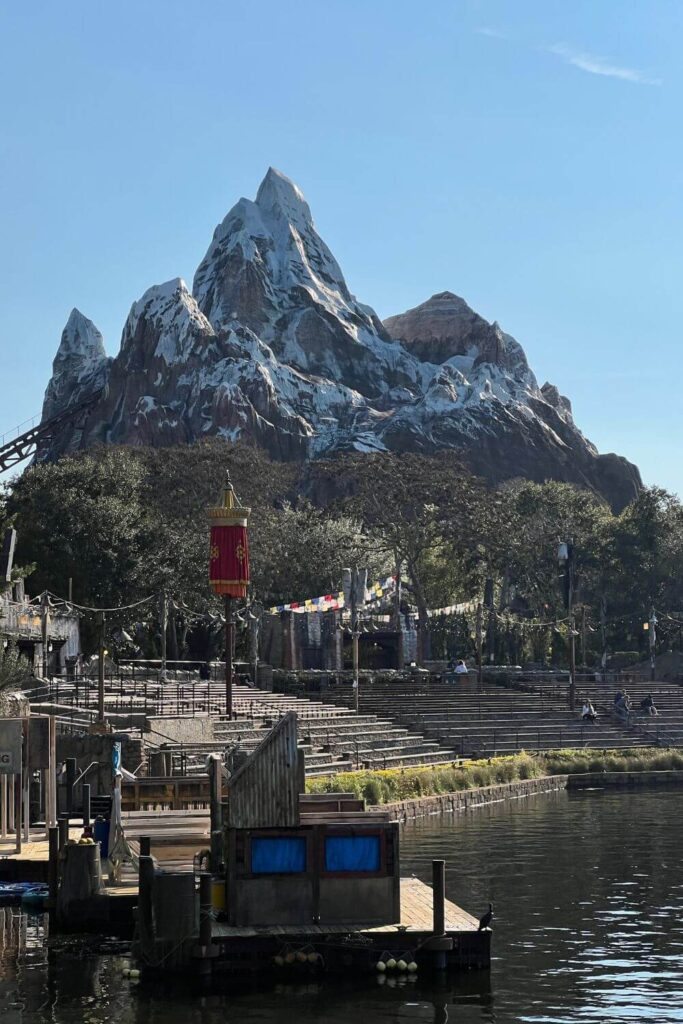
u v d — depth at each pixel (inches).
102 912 1034.1
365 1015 800.9
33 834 1371.8
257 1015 800.9
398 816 1931.6
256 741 2143.2
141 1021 788.6
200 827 1235.2
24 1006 824.3
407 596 5388.8
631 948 992.9
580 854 1552.7
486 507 4785.9
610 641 5526.6
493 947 995.3
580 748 2955.2
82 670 2714.1
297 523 4682.6
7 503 3816.4
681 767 2755.9
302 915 902.4
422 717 2913.4
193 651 4303.6
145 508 4146.2
